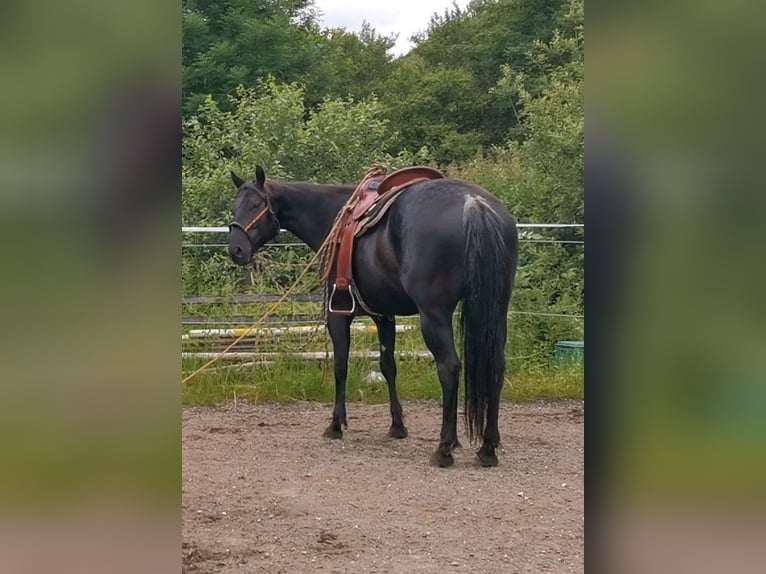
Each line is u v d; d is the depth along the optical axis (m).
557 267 9.41
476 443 5.50
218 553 3.46
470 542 3.64
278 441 5.80
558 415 6.76
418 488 4.56
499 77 25.30
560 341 8.16
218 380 7.36
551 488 4.56
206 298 7.65
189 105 17.39
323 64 21.28
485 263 4.71
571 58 16.38
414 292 5.00
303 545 3.59
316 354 7.55
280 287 8.30
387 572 3.22
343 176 10.55
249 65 19.67
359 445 5.70
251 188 6.27
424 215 4.98
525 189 10.91
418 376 7.57
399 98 26.30
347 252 5.50
